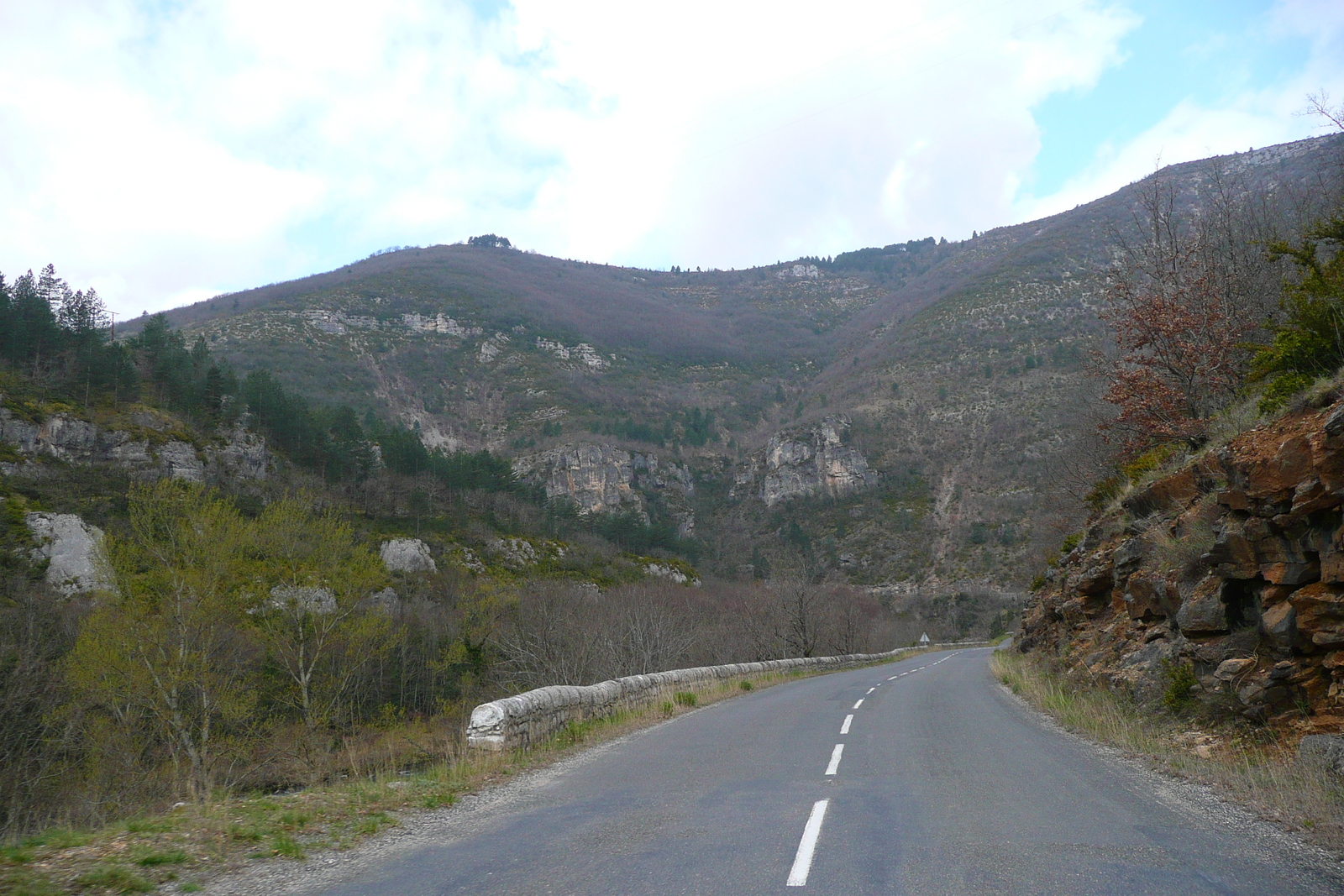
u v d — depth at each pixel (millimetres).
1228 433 12312
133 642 22844
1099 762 9234
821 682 27422
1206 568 11344
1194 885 4734
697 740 12469
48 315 68000
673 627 46031
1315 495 8273
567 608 45094
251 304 191875
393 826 7023
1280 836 5824
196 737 24766
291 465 75562
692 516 129625
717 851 5742
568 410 171375
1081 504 29891
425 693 39562
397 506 75750
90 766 21859
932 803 7230
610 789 8492
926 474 115438
